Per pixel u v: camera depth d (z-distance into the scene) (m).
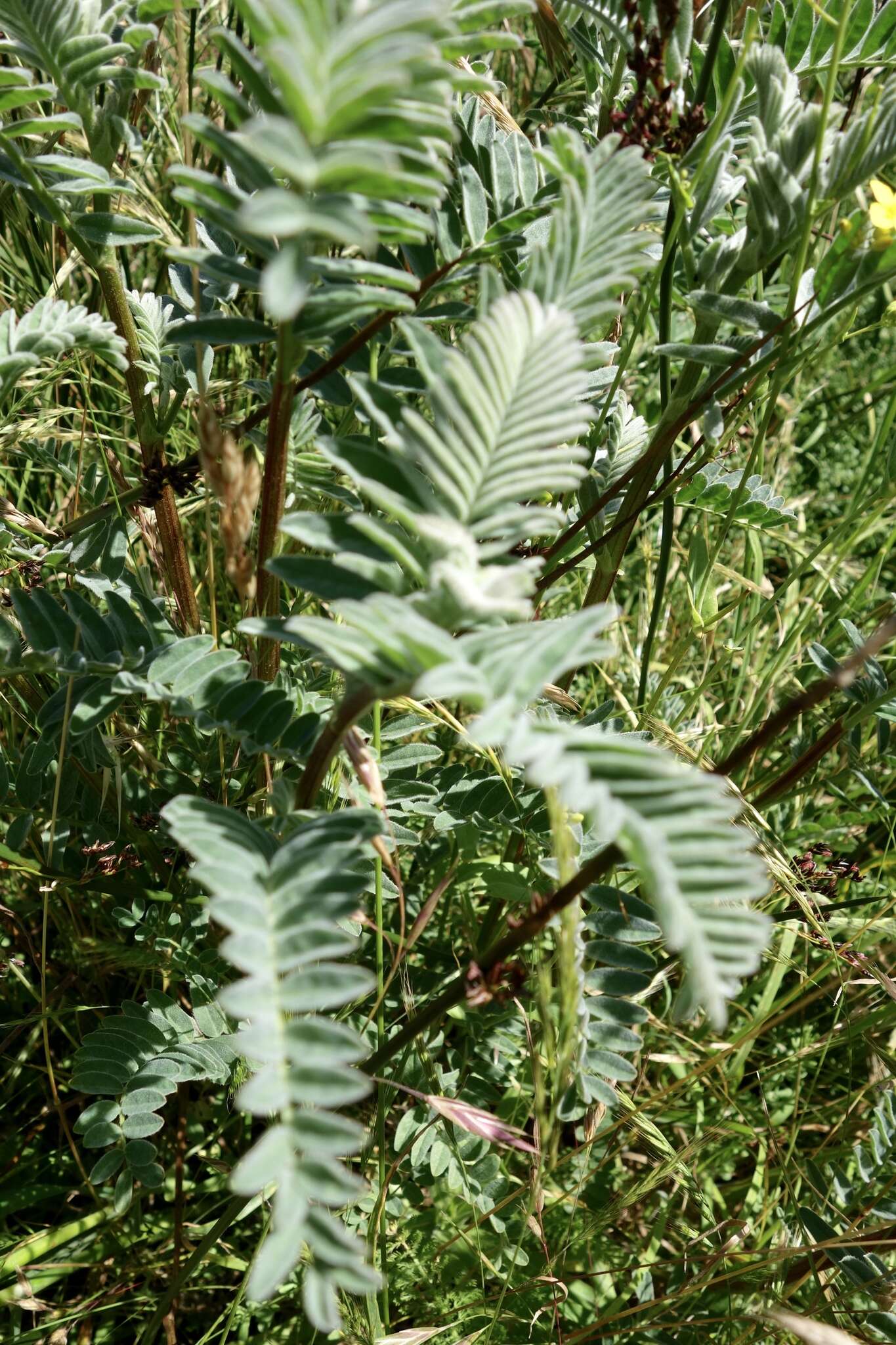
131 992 0.51
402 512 0.29
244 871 0.30
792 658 0.57
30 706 0.47
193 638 0.38
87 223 0.39
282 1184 0.26
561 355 0.30
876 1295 0.41
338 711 0.32
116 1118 0.41
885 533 0.73
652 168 0.41
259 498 0.37
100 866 0.44
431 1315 0.45
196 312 0.41
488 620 0.33
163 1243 0.48
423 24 0.27
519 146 0.41
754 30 0.39
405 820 0.47
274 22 0.26
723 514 0.47
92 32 0.37
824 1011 0.55
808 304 0.40
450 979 0.50
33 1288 0.45
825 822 0.54
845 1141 0.50
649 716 0.47
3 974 0.48
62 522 0.52
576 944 0.34
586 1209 0.48
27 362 0.36
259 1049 0.27
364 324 0.39
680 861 0.26
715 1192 0.50
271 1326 0.46
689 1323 0.43
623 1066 0.35
